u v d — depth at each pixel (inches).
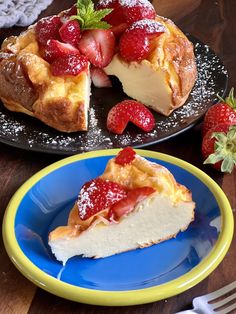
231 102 15.7
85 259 12.0
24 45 18.2
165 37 17.9
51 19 18.2
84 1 17.8
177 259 11.8
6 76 16.9
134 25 17.8
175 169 13.6
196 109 16.7
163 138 15.5
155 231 12.2
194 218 12.6
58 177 13.6
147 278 11.4
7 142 15.4
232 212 12.9
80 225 11.9
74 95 16.4
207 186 13.0
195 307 10.8
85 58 17.3
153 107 17.1
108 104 17.5
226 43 20.7
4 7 21.5
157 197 12.0
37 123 16.5
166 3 23.1
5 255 12.2
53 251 11.7
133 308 11.1
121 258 12.0
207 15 22.4
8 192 14.1
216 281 11.6
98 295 10.6
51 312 11.0
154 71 17.0
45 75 16.8
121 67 17.8
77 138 15.8
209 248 11.7
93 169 13.9
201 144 15.7
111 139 15.7
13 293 11.4
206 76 18.2
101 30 17.9
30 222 12.5
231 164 13.9
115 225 12.0
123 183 12.5
